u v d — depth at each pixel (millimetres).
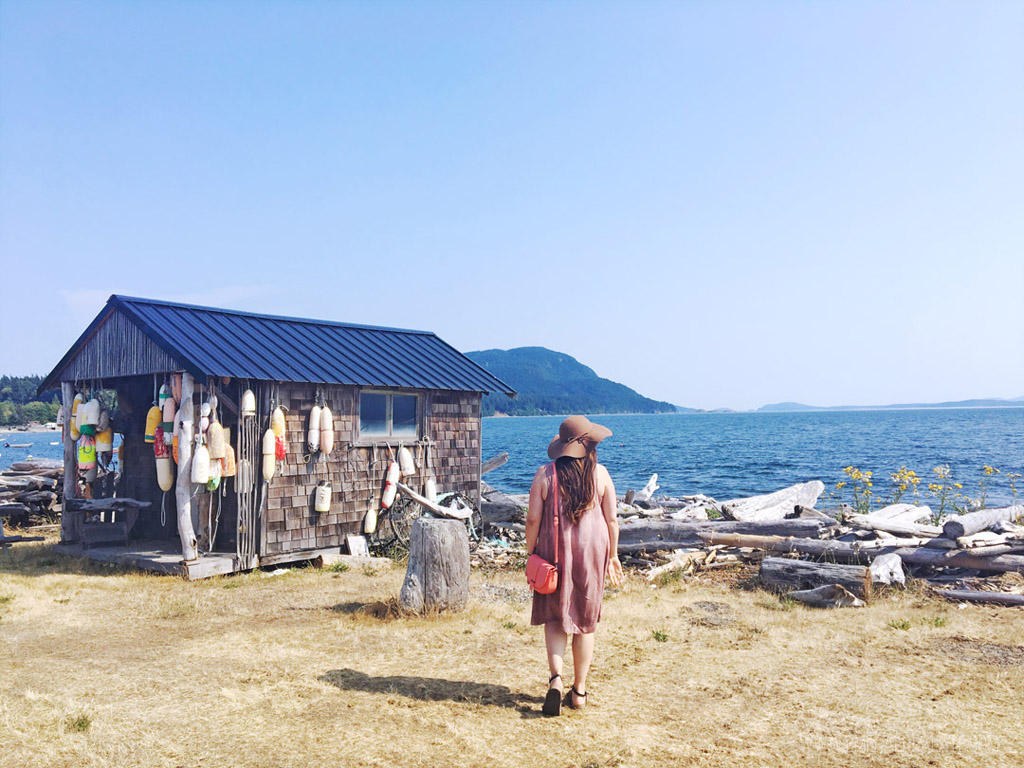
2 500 16578
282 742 4387
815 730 4621
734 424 179125
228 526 11680
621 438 95125
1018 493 25828
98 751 4238
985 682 5555
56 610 8281
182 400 10445
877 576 8773
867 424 144625
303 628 7344
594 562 4832
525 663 6105
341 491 12188
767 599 8570
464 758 4164
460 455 14523
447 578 7918
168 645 6723
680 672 5887
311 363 12180
